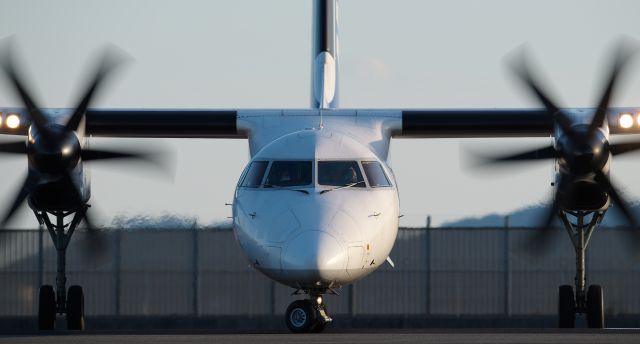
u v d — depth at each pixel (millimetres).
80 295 100938
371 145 94562
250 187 84500
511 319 129000
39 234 132000
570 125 90812
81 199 95812
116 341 70125
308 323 80188
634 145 93688
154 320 130250
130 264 134625
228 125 99812
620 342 68000
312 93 107812
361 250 79625
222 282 134500
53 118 94562
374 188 84500
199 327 130625
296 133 89000
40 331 95188
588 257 136500
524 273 134250
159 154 97000
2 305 131875
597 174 90375
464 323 128625
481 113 101625
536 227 95125
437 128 100312
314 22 110688
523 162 95250
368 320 129375
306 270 76938
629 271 136000
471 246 133250
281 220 80188
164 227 136750
